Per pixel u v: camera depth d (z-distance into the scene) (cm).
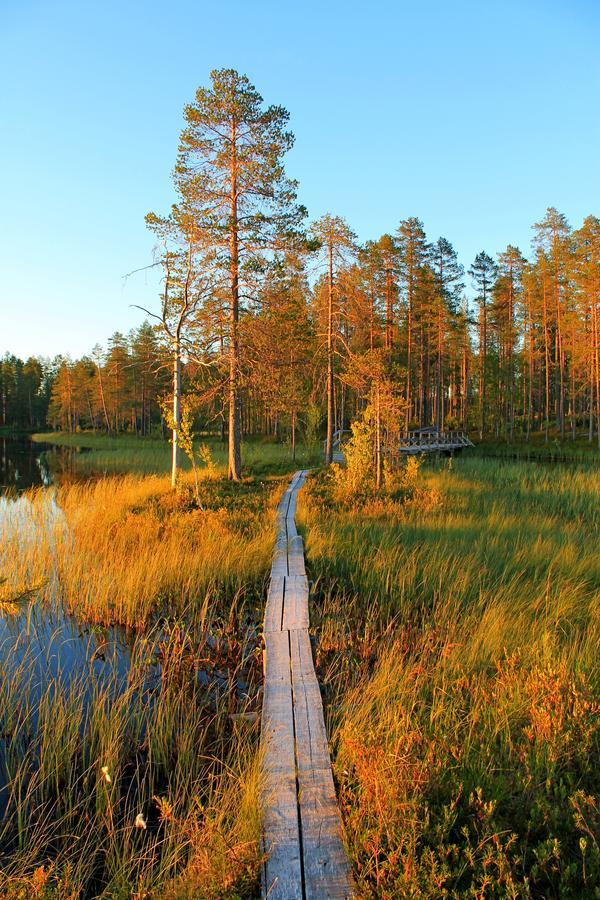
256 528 1099
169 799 378
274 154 1881
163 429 6059
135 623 705
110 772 399
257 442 4634
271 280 1977
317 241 2012
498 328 4722
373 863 268
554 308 4169
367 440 1581
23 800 385
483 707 410
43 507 1523
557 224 3984
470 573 781
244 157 1892
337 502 1380
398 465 1825
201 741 435
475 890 245
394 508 1259
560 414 4091
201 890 260
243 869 269
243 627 680
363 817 296
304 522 1156
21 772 407
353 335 3441
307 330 2570
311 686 461
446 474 2022
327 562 880
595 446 3728
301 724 402
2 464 3359
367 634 602
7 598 453
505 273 4522
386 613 698
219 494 1600
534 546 903
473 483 1795
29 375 9375
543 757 343
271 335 2005
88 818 367
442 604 696
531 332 4384
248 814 311
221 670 579
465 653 527
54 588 821
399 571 798
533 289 4219
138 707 494
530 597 676
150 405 6412
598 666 479
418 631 628
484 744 367
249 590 800
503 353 4925
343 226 2497
